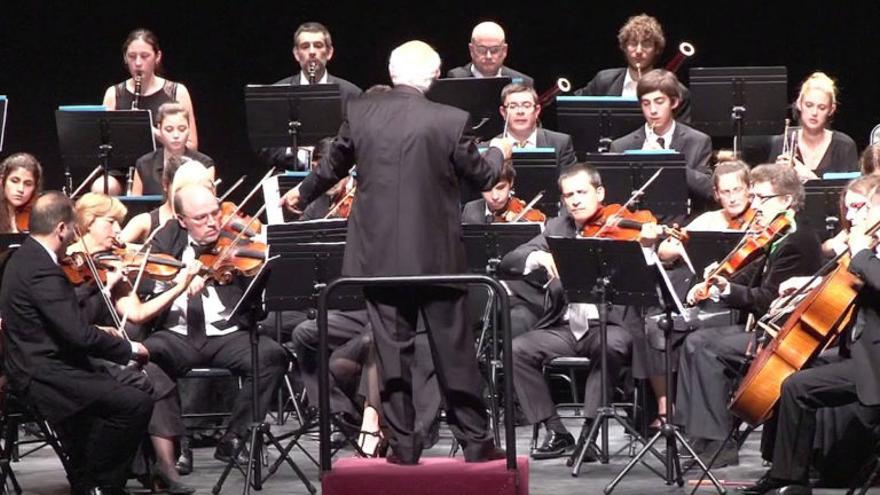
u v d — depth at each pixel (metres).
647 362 22.09
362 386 21.00
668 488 20.00
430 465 16.84
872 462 18.83
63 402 19.09
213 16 35.47
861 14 33.78
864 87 33.88
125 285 20.94
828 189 23.27
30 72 35.28
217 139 35.69
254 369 20.03
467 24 35.09
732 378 21.33
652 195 23.34
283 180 24.03
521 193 24.62
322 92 25.55
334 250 20.41
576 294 20.56
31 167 23.42
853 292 18.41
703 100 25.84
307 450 23.38
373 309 17.05
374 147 16.86
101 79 35.38
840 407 19.73
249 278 21.81
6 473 20.31
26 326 19.11
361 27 35.31
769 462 20.66
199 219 21.56
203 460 22.84
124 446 19.39
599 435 24.41
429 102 17.06
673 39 34.53
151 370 20.91
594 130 26.02
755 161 28.11
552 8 34.81
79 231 20.38
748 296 20.28
